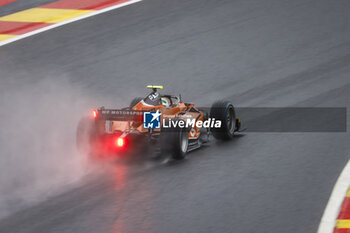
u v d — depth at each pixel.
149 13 88.69
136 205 33.50
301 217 31.06
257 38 77.69
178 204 33.53
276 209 32.31
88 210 32.91
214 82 64.19
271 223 30.48
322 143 45.00
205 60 70.75
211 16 86.56
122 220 31.45
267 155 42.53
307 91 60.22
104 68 69.00
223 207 32.88
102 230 30.20
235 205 33.09
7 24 85.06
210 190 35.62
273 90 61.12
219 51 73.56
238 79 64.88
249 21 84.06
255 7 90.19
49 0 97.38
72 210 32.97
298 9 88.75
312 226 29.84
